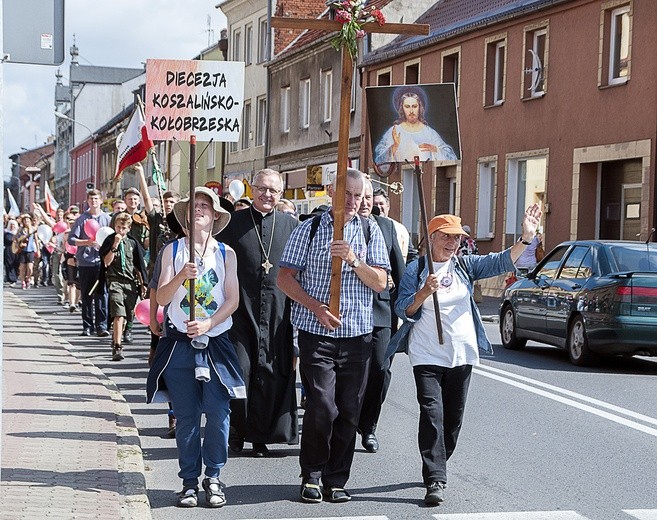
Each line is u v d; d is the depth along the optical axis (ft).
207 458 27.43
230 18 210.18
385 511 26.99
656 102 91.76
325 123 163.94
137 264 57.98
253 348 33.06
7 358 53.62
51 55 21.72
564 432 37.99
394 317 36.14
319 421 27.48
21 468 28.30
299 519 26.02
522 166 115.03
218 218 28.17
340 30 26.55
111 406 39.34
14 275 139.23
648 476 31.27
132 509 25.09
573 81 103.96
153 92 29.17
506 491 29.27
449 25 132.05
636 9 94.38
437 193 132.67
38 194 513.45
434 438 28.02
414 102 28.81
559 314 59.21
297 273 28.32
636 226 96.53
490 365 57.21
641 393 47.34
